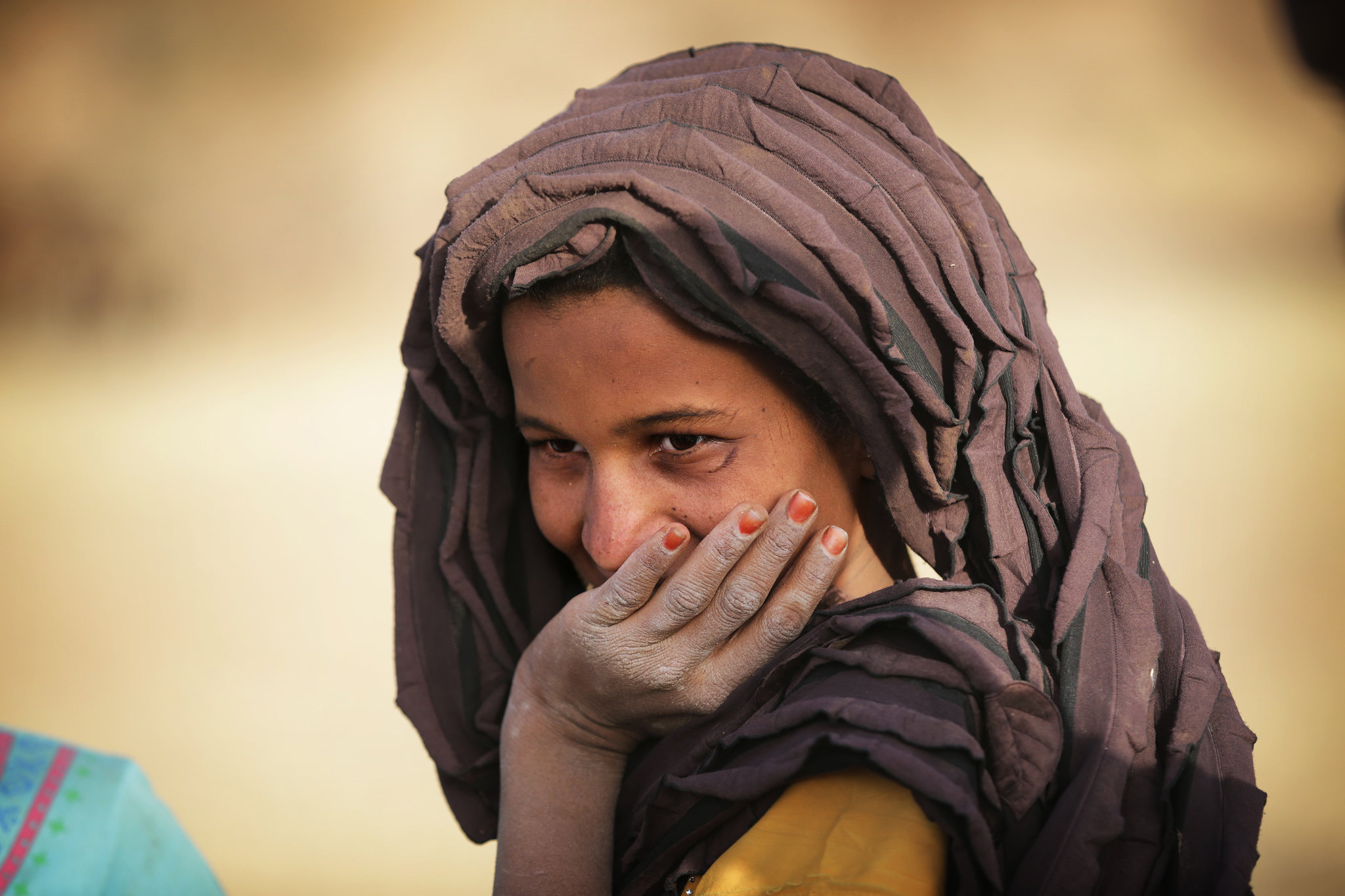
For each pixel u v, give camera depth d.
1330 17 7.27
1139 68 32.75
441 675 2.45
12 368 20.20
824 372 1.83
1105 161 29.05
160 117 32.16
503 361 2.18
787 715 1.66
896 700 1.62
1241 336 13.82
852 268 1.81
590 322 1.85
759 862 1.63
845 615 1.81
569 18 35.47
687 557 1.96
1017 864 1.63
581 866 2.03
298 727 6.71
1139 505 2.03
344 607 8.50
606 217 1.77
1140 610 1.83
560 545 2.17
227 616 8.48
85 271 26.58
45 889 1.55
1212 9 33.22
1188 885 1.72
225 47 34.22
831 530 1.90
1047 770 1.64
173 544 10.15
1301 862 4.62
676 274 1.77
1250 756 1.87
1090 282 18.38
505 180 1.94
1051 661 1.81
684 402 1.87
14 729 1.65
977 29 34.16
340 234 28.45
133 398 16.73
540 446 2.12
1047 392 1.99
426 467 2.46
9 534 10.78
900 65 34.06
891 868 1.55
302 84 33.91
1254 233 22.75
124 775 1.67
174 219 28.45
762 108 2.03
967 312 1.94
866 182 1.91
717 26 35.09
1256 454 9.67
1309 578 7.32
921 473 1.91
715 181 1.86
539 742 2.08
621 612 1.92
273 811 5.78
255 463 12.61
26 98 32.06
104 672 7.66
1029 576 1.93
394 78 34.47
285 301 24.72
